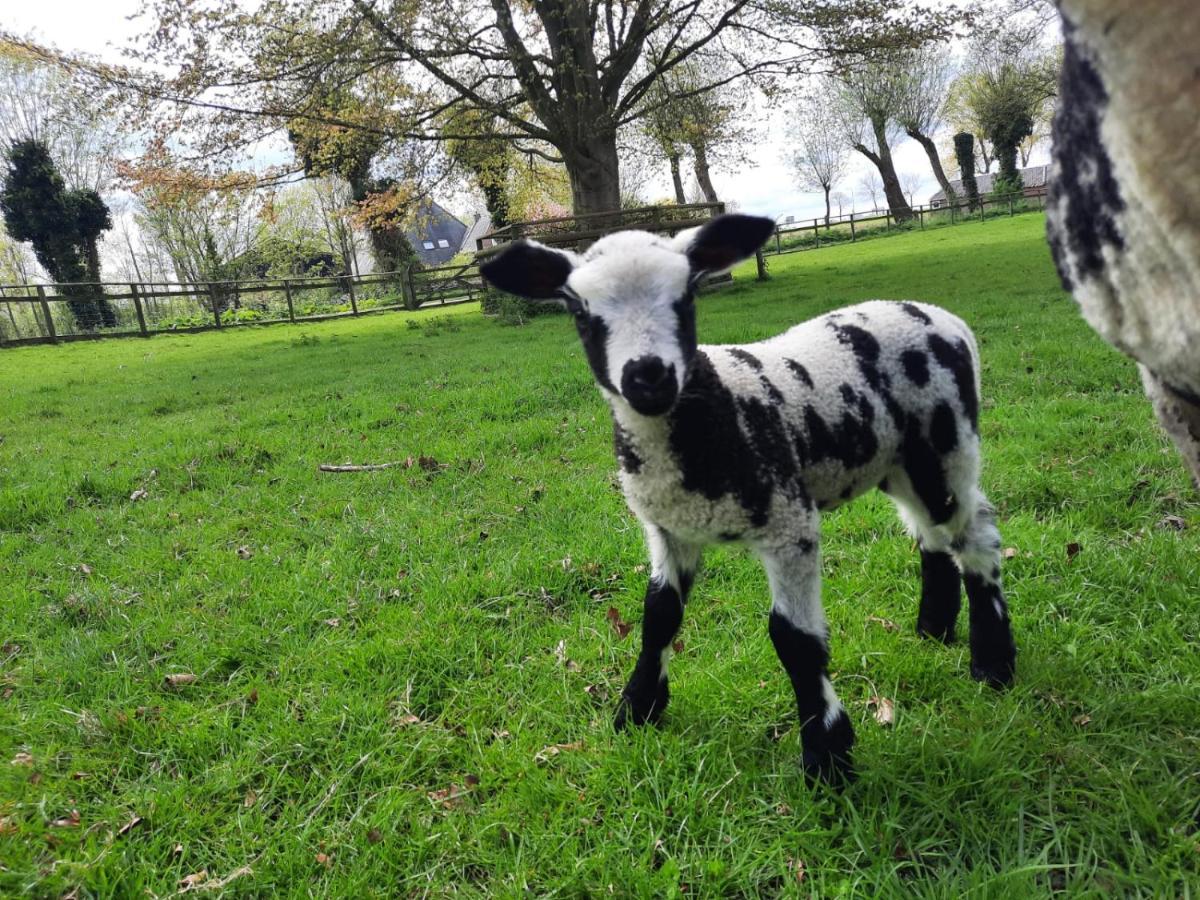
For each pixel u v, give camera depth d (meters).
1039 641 3.53
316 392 10.91
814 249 39.56
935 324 3.50
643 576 4.48
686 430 2.80
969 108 60.12
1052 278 15.70
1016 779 2.77
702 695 3.39
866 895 2.34
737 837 2.62
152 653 4.17
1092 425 6.10
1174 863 2.36
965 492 3.41
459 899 2.54
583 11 19.12
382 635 4.05
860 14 19.20
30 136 34.12
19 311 26.56
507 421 8.21
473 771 3.10
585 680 3.63
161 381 13.88
